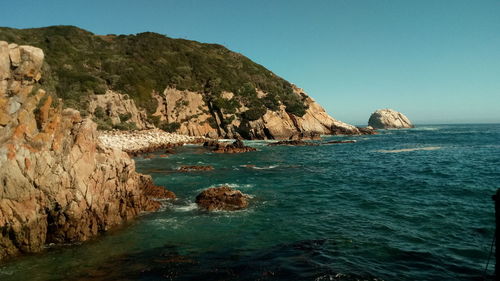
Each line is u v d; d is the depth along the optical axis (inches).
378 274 369.4
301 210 653.9
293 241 479.5
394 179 987.9
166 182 956.6
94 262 414.3
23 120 463.2
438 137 3139.8
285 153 1798.7
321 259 410.9
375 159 1525.6
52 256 433.7
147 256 431.5
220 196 705.0
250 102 3029.0
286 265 393.7
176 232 527.8
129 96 2554.1
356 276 363.3
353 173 1123.9
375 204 690.8
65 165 504.7
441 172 1099.9
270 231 527.2
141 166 1272.1
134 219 599.8
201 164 1350.9
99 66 2691.9
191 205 695.1
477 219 570.3
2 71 435.2
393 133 3978.8
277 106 3073.3
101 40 3289.9
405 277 363.3
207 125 2780.5
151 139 2033.7
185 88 2866.6
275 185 915.4
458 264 397.7
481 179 952.3
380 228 532.4
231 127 2797.7
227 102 2876.5
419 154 1707.7
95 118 2236.7
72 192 498.6
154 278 366.3
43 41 2733.8
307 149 2032.5
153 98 2706.7
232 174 1103.6
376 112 6269.7
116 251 450.3
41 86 515.8
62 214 479.8
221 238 498.0
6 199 425.4
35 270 392.2
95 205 529.0
